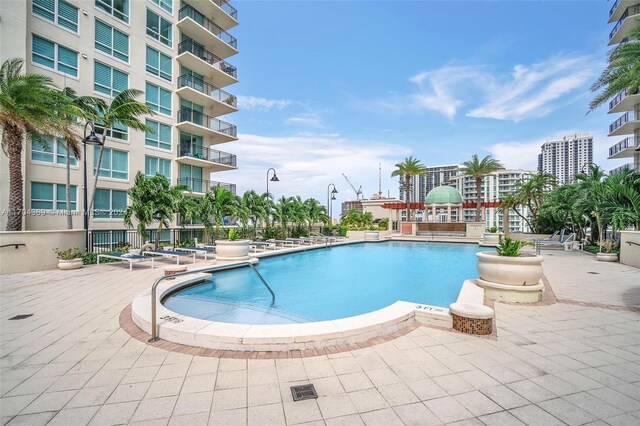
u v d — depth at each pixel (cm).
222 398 312
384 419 278
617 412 291
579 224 2100
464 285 784
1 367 382
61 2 1700
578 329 520
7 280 946
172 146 2314
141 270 1128
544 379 352
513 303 689
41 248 1130
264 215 2078
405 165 4197
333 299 844
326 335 440
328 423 272
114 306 664
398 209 4241
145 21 2134
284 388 331
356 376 357
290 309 743
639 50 930
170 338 464
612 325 541
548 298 734
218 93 2720
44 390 329
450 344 451
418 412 288
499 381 346
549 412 290
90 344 454
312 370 371
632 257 1244
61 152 1680
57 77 1673
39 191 1591
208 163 2450
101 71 1883
